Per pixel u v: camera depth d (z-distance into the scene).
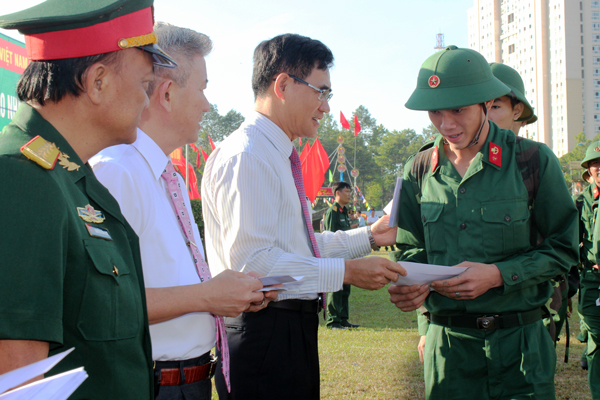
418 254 2.53
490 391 2.17
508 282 2.04
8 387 0.75
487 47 123.12
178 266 1.67
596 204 4.38
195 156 60.00
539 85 108.00
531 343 2.13
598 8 104.62
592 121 105.12
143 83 1.21
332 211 8.42
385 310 8.16
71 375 0.79
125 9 1.12
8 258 0.85
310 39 2.18
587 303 4.22
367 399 3.95
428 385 2.33
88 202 1.12
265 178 2.00
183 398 1.66
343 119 24.78
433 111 2.17
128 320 1.11
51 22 1.04
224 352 1.84
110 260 1.07
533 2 108.12
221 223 2.02
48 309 0.88
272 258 1.94
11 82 6.29
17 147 0.97
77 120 1.13
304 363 2.05
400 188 2.49
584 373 4.75
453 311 2.22
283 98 2.14
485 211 2.17
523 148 2.23
